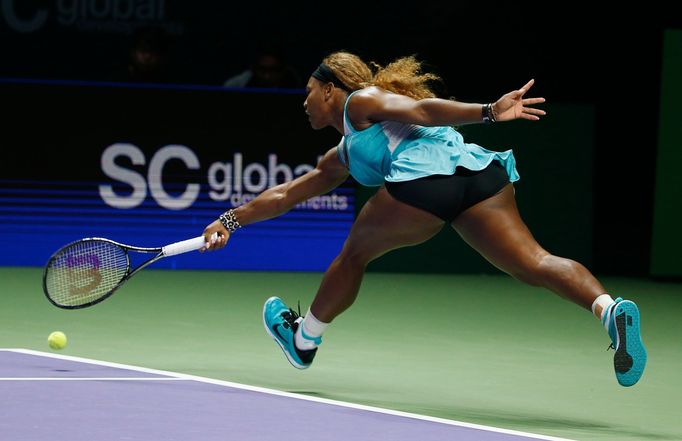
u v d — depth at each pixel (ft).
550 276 22.53
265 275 46.57
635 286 47.98
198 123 46.24
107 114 45.75
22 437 19.66
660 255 49.39
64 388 23.86
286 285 43.98
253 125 46.57
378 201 23.43
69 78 60.90
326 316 24.82
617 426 22.91
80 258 24.77
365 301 41.06
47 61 60.80
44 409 21.86
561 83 64.28
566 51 64.18
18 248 45.96
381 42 62.80
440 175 22.86
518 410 24.20
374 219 23.48
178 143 46.24
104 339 31.53
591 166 49.98
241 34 61.93
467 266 49.62
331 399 24.38
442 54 63.26
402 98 22.99
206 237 25.53
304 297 41.27
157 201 46.24
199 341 31.76
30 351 28.68
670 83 48.52
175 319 35.53
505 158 23.52
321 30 62.44
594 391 26.63
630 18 64.28
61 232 45.91
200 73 61.67
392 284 45.65
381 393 25.48
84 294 24.82
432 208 22.91
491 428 21.74
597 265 55.06
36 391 23.48
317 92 24.72
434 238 49.32
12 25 60.49
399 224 23.20
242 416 21.83
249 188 46.70
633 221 65.62
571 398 25.73
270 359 29.30
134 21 61.11
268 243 47.65
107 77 61.00
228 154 46.52
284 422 21.44
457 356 30.91
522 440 20.72
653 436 22.08
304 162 46.96
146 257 46.62
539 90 64.03
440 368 29.04
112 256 24.86
